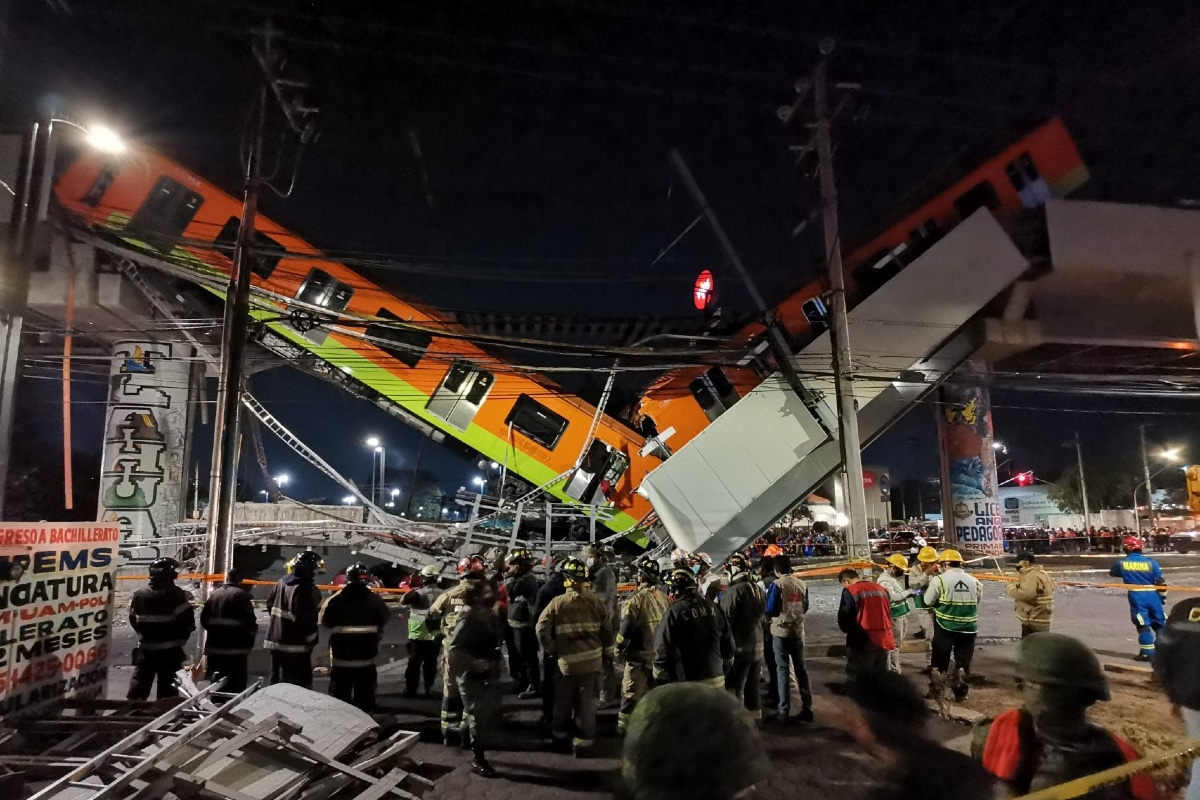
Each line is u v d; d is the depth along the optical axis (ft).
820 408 49.67
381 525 57.26
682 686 5.15
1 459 30.99
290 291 52.90
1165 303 53.42
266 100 41.04
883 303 51.13
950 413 88.17
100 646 19.98
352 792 13.16
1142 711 24.39
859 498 40.40
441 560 55.47
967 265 51.21
